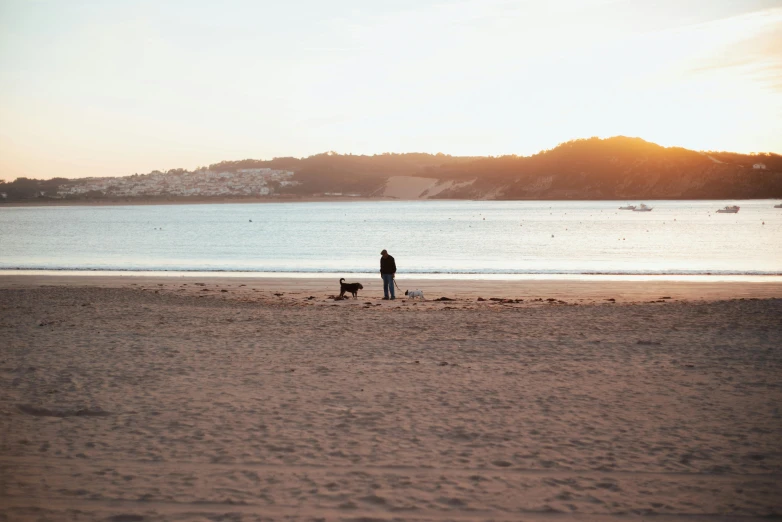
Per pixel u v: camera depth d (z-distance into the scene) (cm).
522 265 3744
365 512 486
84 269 3522
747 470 577
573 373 974
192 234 7944
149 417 738
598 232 8069
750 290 2488
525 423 717
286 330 1398
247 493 521
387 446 638
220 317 1599
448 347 1193
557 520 477
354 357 1098
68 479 550
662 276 3055
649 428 698
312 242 6250
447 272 3303
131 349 1152
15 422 716
